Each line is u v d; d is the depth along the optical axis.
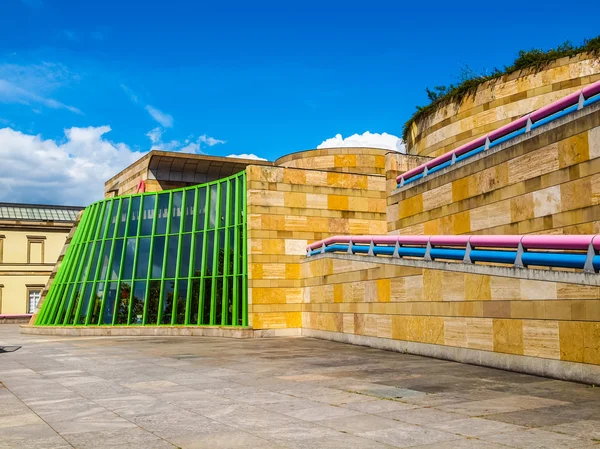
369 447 8.13
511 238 15.82
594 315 13.18
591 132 15.61
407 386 13.54
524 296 15.31
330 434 8.94
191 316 32.84
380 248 22.86
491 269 16.52
